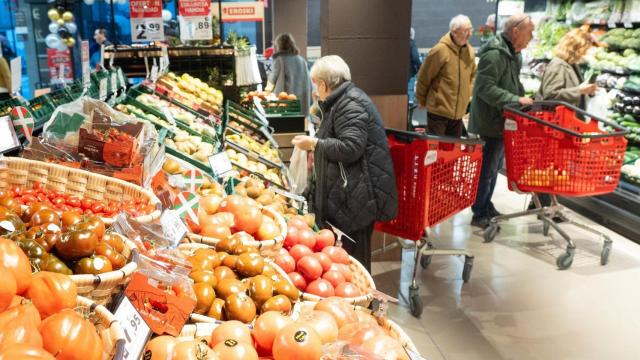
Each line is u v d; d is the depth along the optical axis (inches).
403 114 179.6
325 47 176.7
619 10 231.3
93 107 96.4
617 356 130.7
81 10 327.9
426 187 142.7
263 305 66.0
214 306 63.4
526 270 176.2
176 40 213.8
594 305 154.3
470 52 215.3
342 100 131.3
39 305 43.6
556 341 136.7
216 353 52.2
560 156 174.7
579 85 207.8
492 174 211.6
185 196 83.4
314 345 53.5
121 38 350.6
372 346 59.5
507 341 136.5
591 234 206.1
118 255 55.8
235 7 385.4
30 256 51.3
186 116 149.6
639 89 220.4
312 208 154.5
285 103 218.8
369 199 134.8
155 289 54.2
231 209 87.7
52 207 73.0
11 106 103.6
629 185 216.8
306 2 454.6
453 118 215.6
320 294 79.0
